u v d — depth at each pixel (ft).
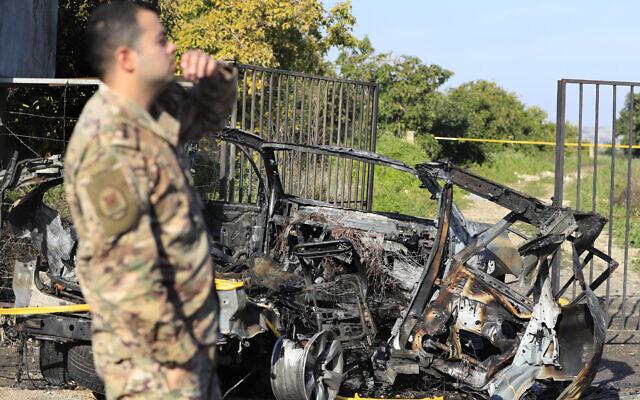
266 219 23.65
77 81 27.55
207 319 8.74
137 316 8.09
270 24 58.85
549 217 18.60
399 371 18.92
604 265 42.93
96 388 18.61
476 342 19.74
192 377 8.52
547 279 18.47
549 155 130.31
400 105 107.55
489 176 103.14
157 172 8.27
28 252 23.56
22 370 21.03
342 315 19.75
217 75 9.91
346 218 22.18
